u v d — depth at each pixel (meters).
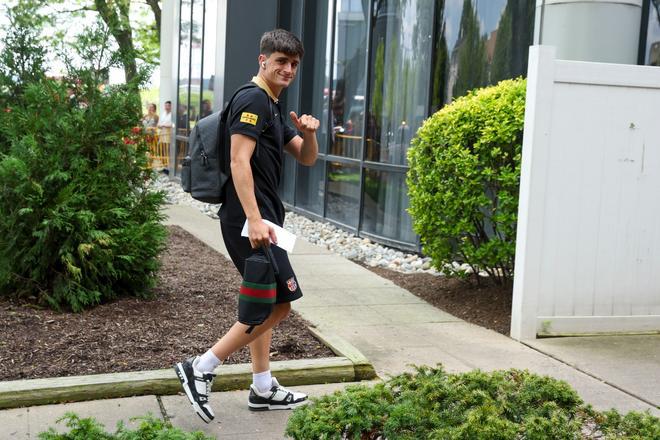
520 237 5.75
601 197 5.83
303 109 12.65
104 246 5.73
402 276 8.09
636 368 5.14
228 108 3.97
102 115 5.84
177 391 4.44
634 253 5.95
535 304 5.73
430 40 9.09
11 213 5.66
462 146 6.50
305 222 11.90
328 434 2.85
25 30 6.64
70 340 5.04
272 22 13.51
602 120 5.77
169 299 6.27
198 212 12.80
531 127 5.62
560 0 7.58
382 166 9.92
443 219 6.72
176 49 18.31
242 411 4.25
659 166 5.93
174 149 18.27
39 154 5.66
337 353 5.06
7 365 4.61
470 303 6.71
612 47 7.53
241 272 4.09
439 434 2.75
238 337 3.96
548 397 3.08
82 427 2.97
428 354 5.35
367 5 10.46
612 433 2.89
